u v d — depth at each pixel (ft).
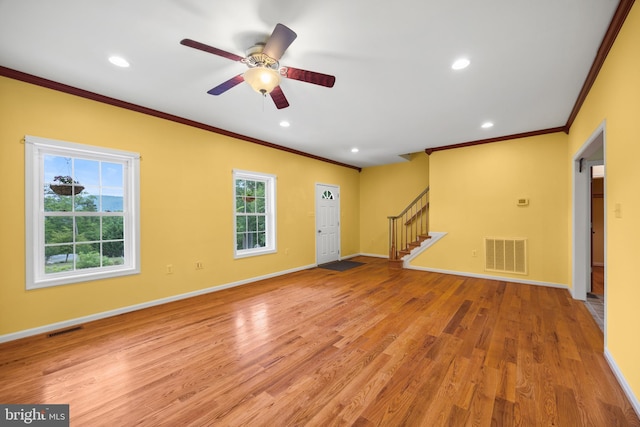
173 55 7.43
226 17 5.99
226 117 12.09
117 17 5.98
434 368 6.82
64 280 9.16
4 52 7.25
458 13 5.85
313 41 6.80
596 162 11.79
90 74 8.41
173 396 5.84
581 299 11.89
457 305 11.32
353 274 17.19
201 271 12.92
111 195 10.49
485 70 8.14
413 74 8.38
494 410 5.37
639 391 5.25
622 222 6.13
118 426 5.03
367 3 5.56
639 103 5.24
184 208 12.32
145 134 11.07
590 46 6.99
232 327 9.24
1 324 8.11
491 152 15.49
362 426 5.01
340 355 7.46
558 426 4.96
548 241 14.02
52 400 5.70
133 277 10.77
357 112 11.46
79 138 9.45
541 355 7.36
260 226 16.35
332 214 21.63
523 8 5.72
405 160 21.61
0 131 8.08
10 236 8.25
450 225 16.97
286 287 14.16
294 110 11.23
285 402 5.65
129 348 7.82
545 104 10.61
